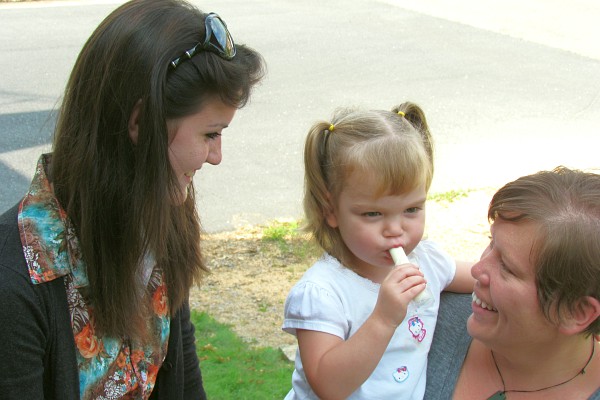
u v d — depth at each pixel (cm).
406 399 179
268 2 1356
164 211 154
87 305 160
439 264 197
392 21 1245
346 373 166
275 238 538
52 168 157
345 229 179
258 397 338
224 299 454
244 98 161
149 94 147
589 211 143
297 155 690
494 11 1334
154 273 175
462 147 722
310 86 896
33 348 149
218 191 615
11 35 1095
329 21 1230
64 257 154
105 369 165
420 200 177
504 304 149
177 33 149
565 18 1295
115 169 153
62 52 1011
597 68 1016
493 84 929
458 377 179
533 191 147
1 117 760
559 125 791
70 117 154
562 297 143
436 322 192
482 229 553
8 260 149
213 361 373
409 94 880
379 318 166
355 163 172
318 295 177
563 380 162
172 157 156
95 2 1336
